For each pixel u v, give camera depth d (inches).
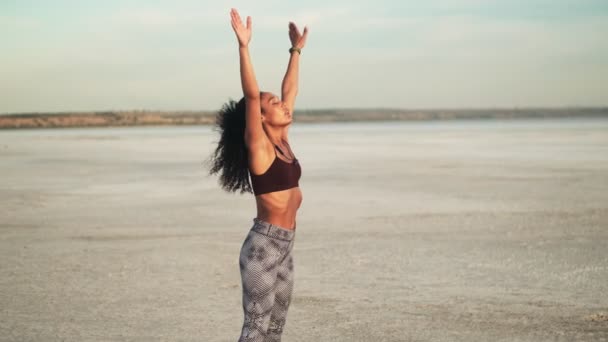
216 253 364.8
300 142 1995.6
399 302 260.7
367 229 441.4
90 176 885.8
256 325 162.9
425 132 3085.6
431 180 773.9
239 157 175.5
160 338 219.9
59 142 2235.5
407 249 370.0
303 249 373.1
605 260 335.9
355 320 237.0
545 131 2783.0
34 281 301.7
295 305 257.6
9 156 1385.3
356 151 1438.2
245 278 164.2
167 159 1237.1
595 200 577.6
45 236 426.6
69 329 229.5
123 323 236.5
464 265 327.6
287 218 166.7
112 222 486.6
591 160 1069.1
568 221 464.1
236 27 158.2
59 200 622.2
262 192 163.8
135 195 661.9
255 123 160.4
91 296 273.9
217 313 248.7
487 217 488.1
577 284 286.8
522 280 295.3
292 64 199.3
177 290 283.4
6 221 494.9
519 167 949.8
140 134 3531.0
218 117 176.4
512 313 244.1
